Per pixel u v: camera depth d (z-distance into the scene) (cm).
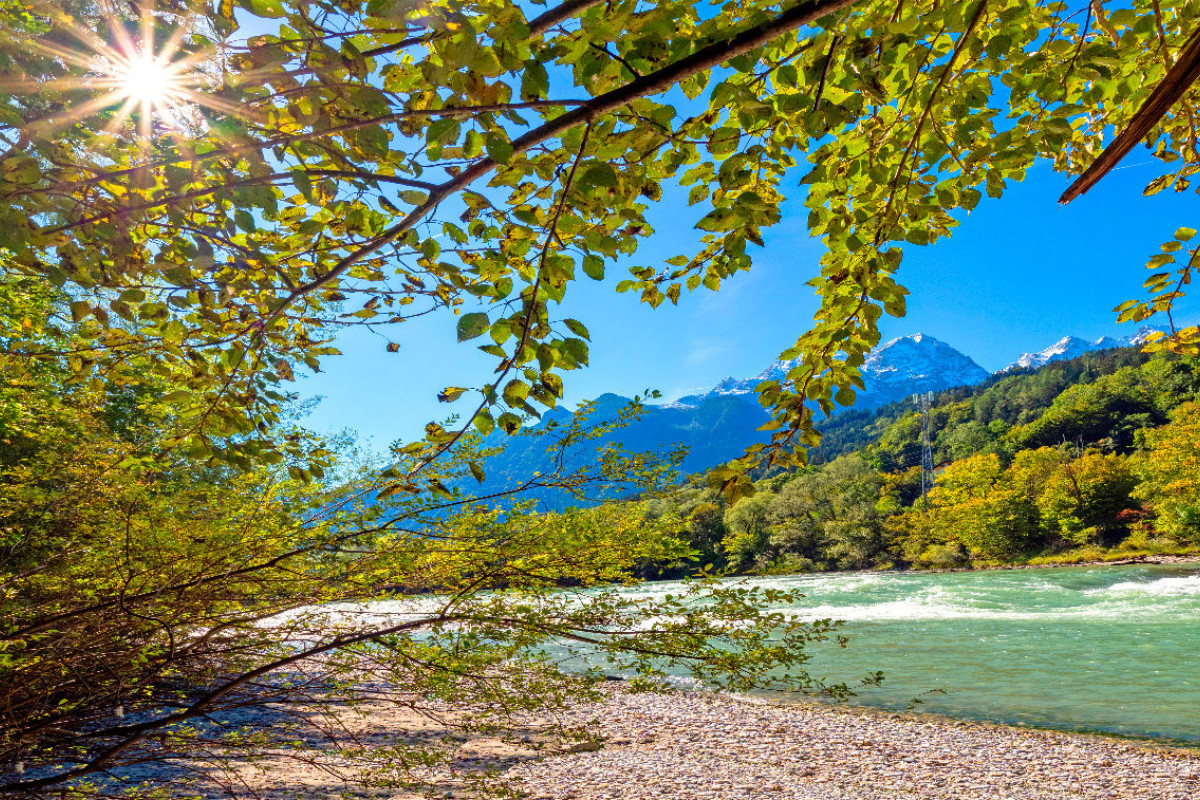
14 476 379
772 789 754
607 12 141
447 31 120
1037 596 2839
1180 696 1102
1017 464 7019
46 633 300
